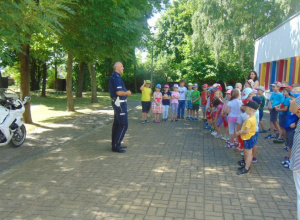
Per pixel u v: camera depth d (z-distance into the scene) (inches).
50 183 179.5
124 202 151.6
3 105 267.7
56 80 1273.4
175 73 1466.5
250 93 261.0
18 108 276.2
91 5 285.4
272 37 548.7
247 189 169.8
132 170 204.2
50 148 270.7
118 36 311.9
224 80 1200.8
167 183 178.7
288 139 219.5
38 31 163.0
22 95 398.9
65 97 1029.2
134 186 173.8
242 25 890.1
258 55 659.4
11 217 136.3
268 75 583.8
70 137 322.7
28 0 134.3
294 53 429.1
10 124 253.8
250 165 215.0
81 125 408.8
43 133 344.5
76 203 150.9
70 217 135.9
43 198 157.5
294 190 168.7
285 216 136.5
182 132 356.5
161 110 436.5
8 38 155.2
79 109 631.8
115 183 178.7
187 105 477.4
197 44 989.8
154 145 283.4
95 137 325.1
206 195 160.6
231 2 859.4
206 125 393.7
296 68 416.5
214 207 145.6
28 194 163.0
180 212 140.0
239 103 265.4
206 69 1198.3
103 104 757.3
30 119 412.5
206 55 1116.5
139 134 342.3
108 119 472.7
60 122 434.9
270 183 179.8
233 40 900.6
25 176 192.7
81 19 315.6
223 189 169.5
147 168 208.8
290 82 438.9
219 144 289.3
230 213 139.2
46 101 847.1
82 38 352.5
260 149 267.3
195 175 193.9
